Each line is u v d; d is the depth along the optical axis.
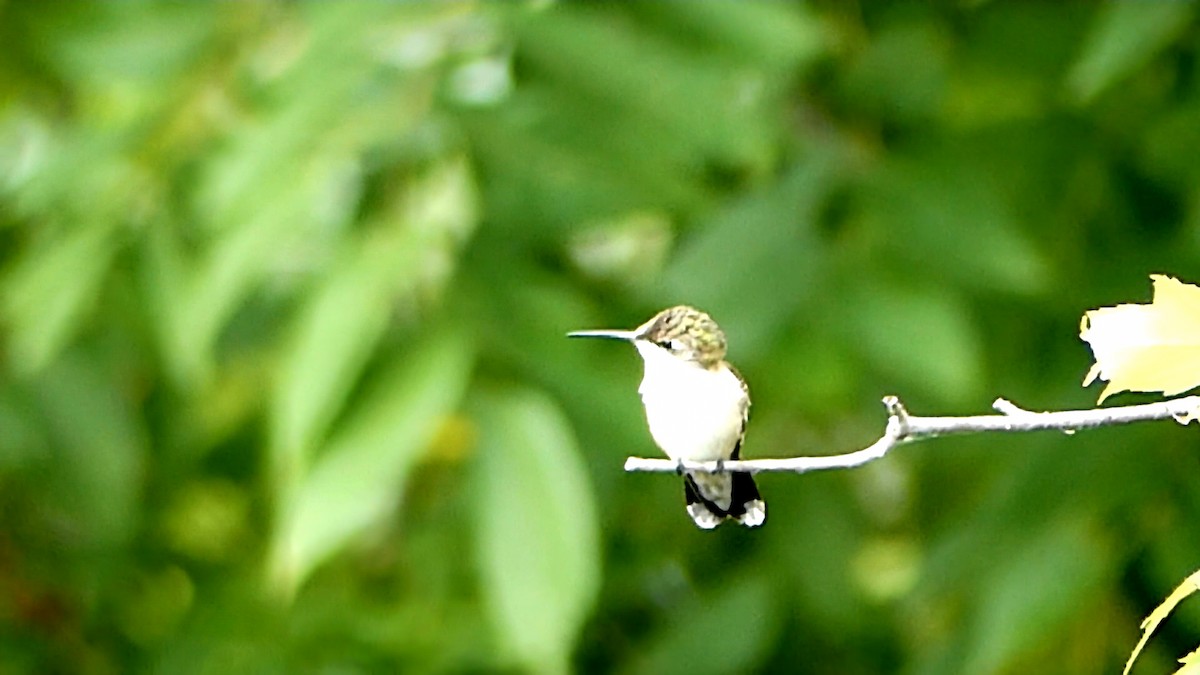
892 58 10.82
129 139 10.04
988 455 10.97
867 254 10.10
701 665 11.52
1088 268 11.01
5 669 12.34
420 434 8.33
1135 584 10.02
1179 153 10.91
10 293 9.86
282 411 8.20
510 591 8.15
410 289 9.05
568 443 8.46
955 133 11.05
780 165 10.65
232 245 8.62
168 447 12.21
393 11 9.53
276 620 12.16
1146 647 10.16
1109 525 9.71
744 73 9.92
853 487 12.13
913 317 9.78
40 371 11.13
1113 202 11.14
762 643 11.53
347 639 11.88
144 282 9.98
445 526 11.29
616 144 9.76
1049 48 11.35
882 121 10.91
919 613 11.49
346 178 9.36
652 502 12.12
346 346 8.27
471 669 11.41
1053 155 11.16
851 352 10.09
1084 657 10.21
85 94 11.74
